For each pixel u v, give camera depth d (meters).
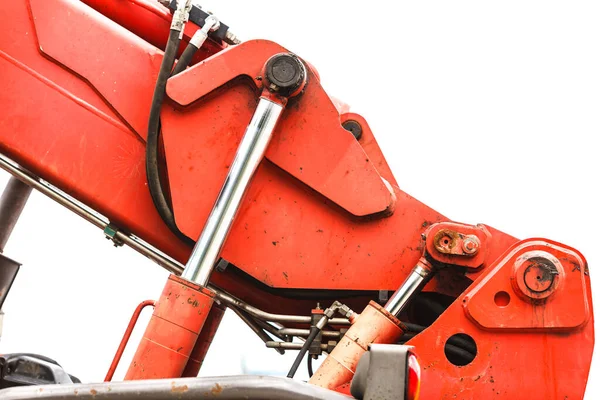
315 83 2.27
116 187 2.37
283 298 2.46
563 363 2.00
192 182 2.28
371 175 2.28
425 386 2.00
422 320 2.43
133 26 2.52
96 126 2.38
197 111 2.29
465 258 2.20
